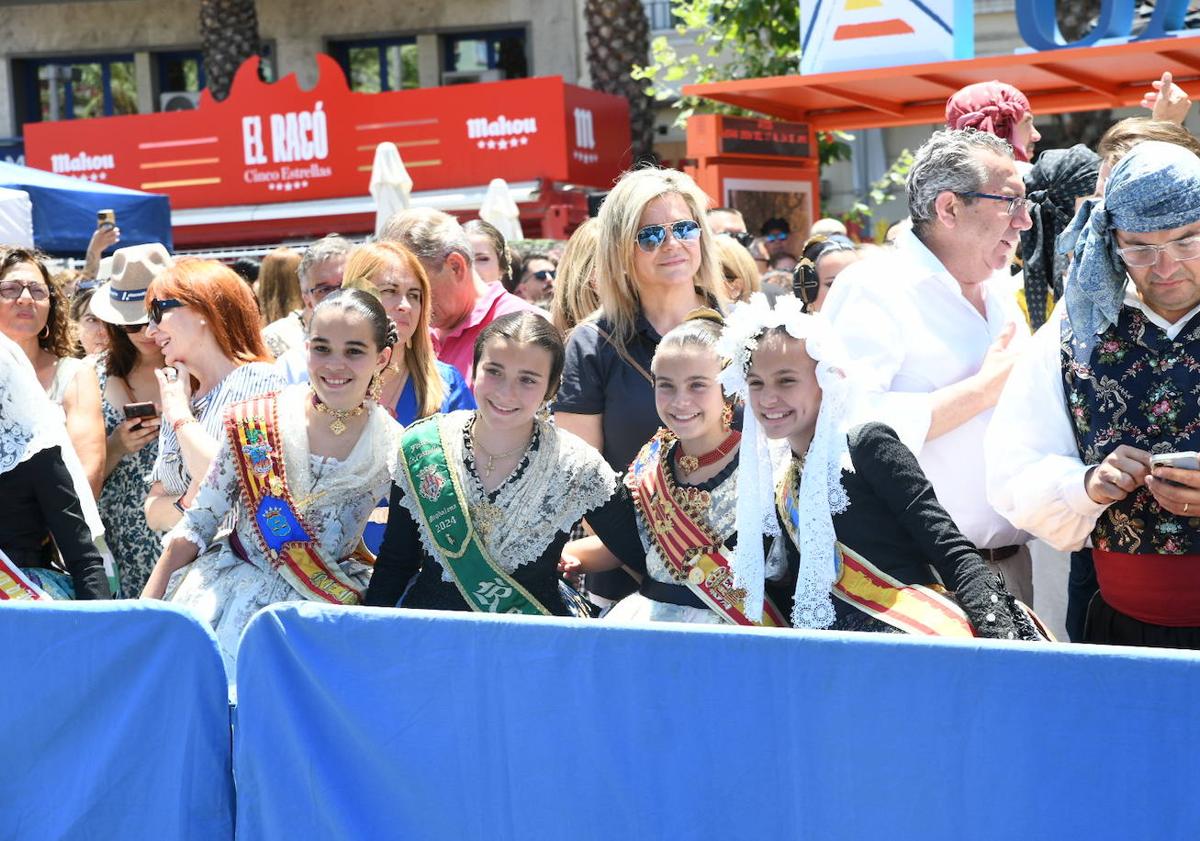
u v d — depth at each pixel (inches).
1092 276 112.7
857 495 111.0
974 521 138.3
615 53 576.7
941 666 89.8
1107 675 86.0
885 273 139.3
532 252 315.6
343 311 132.6
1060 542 120.6
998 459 124.1
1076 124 533.6
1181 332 111.4
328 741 105.5
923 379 138.4
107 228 333.1
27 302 180.9
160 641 107.7
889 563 110.7
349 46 743.1
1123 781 86.1
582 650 98.5
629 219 149.2
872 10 312.2
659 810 97.7
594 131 532.1
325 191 532.7
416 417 160.9
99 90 763.4
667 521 125.6
